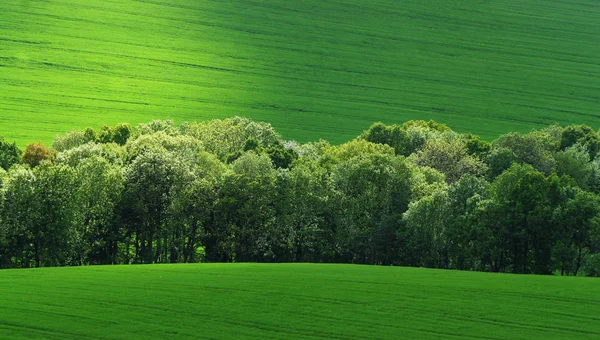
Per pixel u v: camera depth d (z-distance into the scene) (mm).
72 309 62656
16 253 89688
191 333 57781
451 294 67750
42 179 92000
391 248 100375
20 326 58594
